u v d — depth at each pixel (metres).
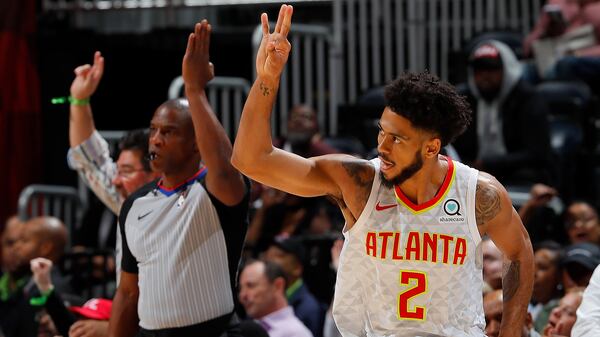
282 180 6.77
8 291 14.05
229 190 8.22
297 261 13.68
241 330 8.95
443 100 6.61
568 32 18.12
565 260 11.47
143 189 8.69
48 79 20.22
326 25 20.48
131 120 20.66
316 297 14.59
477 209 6.82
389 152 6.66
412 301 6.78
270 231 15.03
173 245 8.26
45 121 20.22
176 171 8.48
